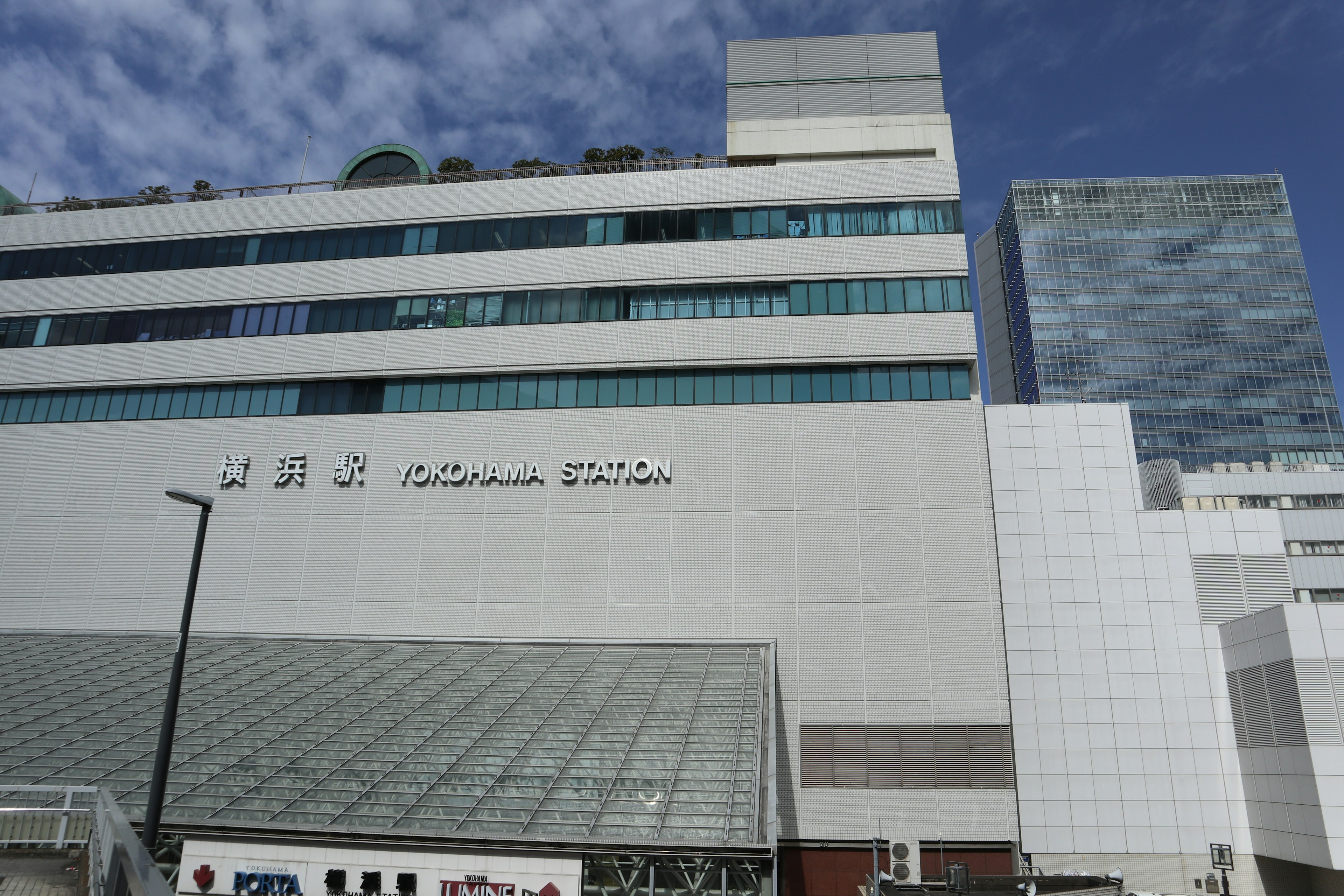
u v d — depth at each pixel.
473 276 47.00
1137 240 160.62
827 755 37.09
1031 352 156.88
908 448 41.19
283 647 40.47
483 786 25.91
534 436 43.66
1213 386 150.62
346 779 26.50
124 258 50.91
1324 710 30.48
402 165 52.84
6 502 46.81
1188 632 37.72
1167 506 57.09
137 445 46.84
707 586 40.19
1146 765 36.16
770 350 43.44
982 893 29.98
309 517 44.03
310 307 47.91
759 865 22.69
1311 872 34.22
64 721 31.84
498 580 41.66
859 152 49.38
